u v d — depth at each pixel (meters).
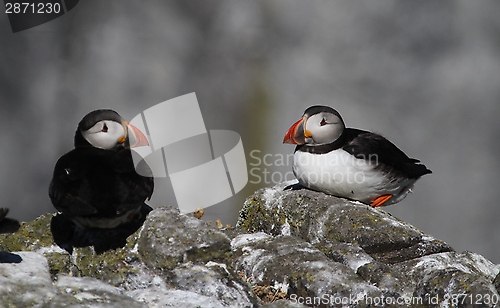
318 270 5.64
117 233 5.95
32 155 16.47
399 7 16.66
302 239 6.45
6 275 5.01
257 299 5.48
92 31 17.02
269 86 17.34
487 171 15.91
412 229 6.49
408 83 16.50
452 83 16.25
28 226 6.18
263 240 6.32
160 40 17.34
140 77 17.03
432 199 15.80
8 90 16.52
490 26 16.36
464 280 5.25
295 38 17.34
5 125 16.41
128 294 5.20
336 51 16.97
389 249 6.35
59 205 5.60
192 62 17.44
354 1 16.91
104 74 16.94
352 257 5.95
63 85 16.78
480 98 16.17
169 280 5.54
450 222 15.72
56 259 5.70
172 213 6.07
